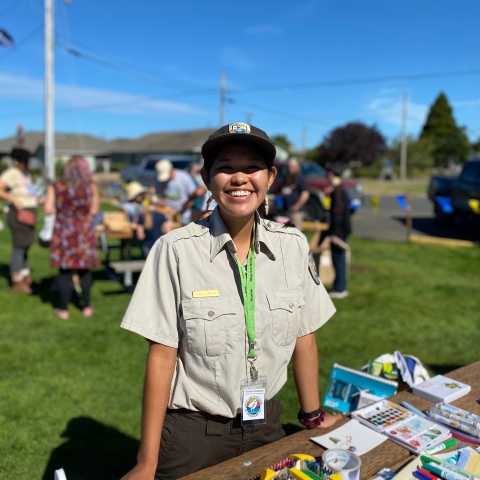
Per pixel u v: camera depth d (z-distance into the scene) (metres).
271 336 1.50
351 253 8.84
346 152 42.22
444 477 1.39
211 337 1.42
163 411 1.45
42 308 5.30
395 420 1.77
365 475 1.46
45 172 15.50
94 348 4.22
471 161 11.03
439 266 7.90
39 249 8.75
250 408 1.49
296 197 8.12
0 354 4.04
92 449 2.81
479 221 10.70
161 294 1.44
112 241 9.44
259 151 1.42
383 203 19.44
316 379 1.73
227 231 1.47
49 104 15.48
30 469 2.62
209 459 1.53
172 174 6.90
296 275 1.58
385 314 5.34
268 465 1.50
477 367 2.33
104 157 52.16
